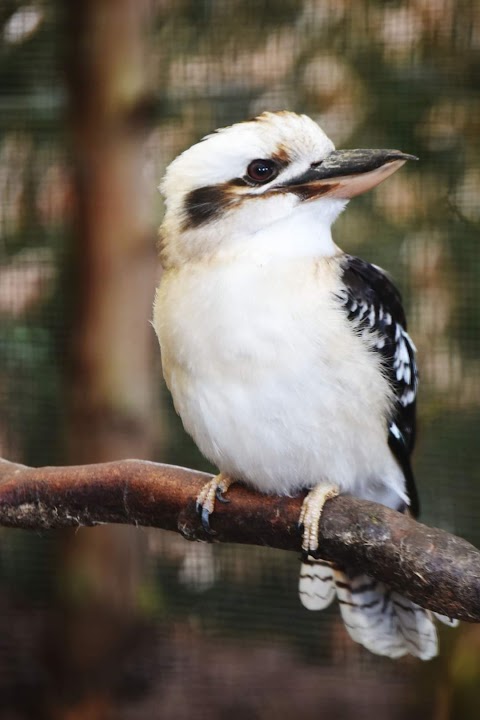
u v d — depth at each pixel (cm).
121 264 1144
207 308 646
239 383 645
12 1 1199
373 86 1205
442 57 1187
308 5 1210
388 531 574
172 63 1217
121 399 1159
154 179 1209
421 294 1233
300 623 1267
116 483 647
